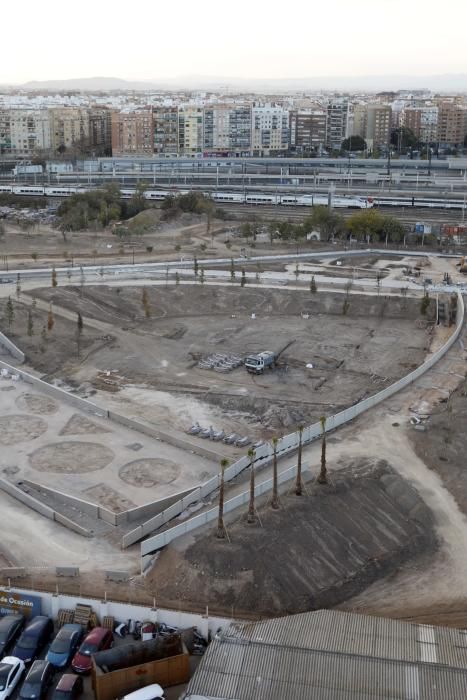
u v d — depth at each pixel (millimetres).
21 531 73500
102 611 59281
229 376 114938
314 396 107375
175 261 179000
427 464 85562
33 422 97312
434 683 48875
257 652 51469
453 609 62688
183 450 90625
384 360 121562
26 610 60375
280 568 64438
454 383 108812
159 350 126000
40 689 51438
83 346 126875
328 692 48219
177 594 63125
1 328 131375
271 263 178875
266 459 85562
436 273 171625
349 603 63156
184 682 53531
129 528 74562
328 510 72500
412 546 71000
